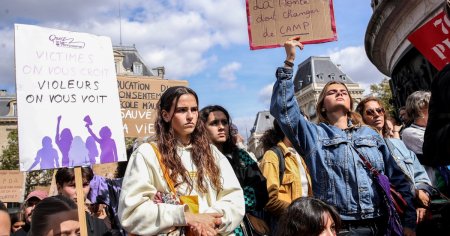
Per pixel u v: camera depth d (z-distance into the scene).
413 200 4.23
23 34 3.59
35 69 3.58
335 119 4.03
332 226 2.90
